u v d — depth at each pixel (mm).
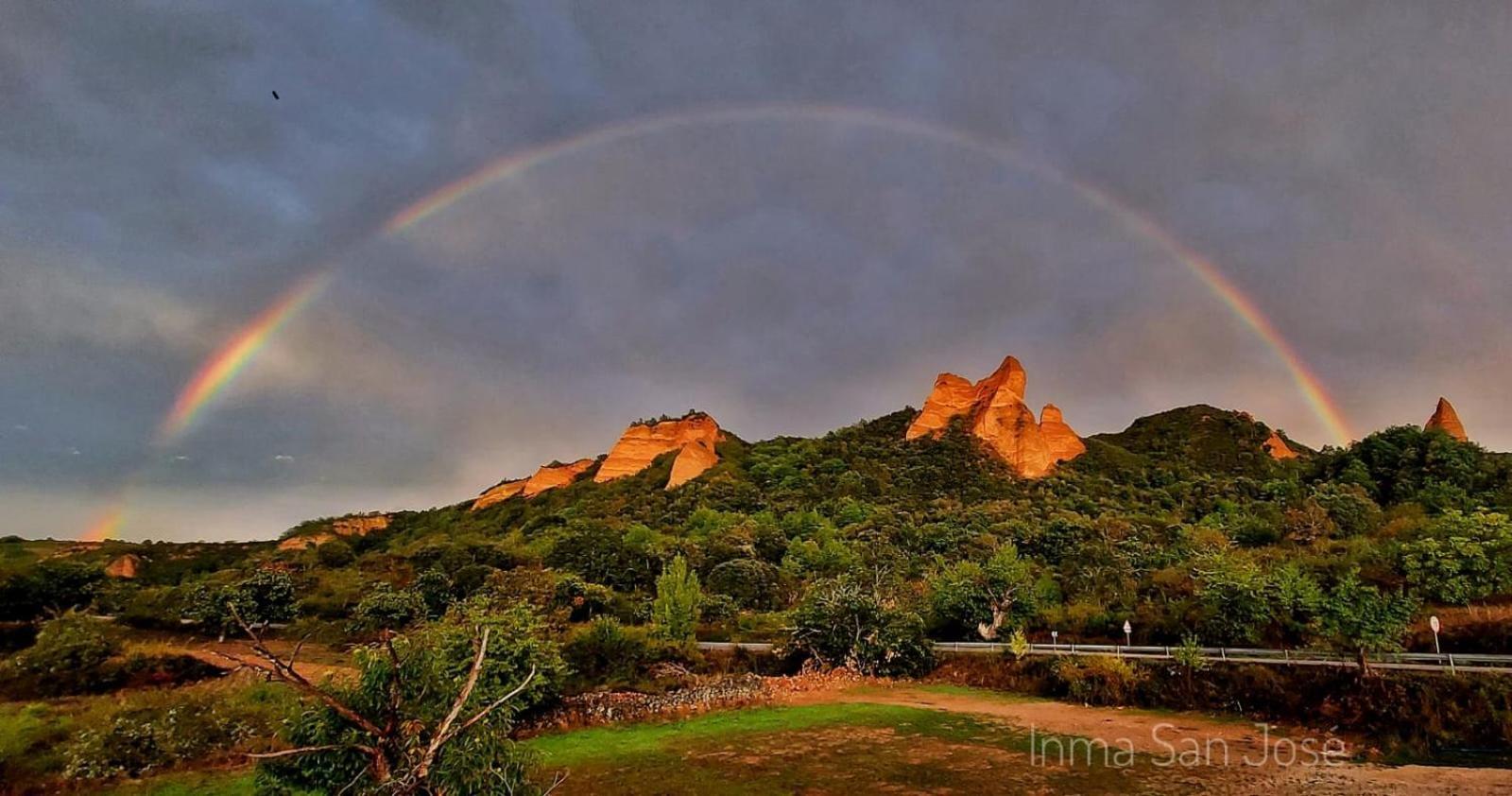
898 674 35625
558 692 24781
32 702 23531
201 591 49844
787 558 75625
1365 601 25094
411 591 54344
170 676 29250
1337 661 27047
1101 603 43594
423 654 11102
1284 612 33281
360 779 9531
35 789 17281
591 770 19109
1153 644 36719
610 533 79500
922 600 45656
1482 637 29703
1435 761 19953
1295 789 17312
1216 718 25984
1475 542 37938
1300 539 59250
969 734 23469
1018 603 41812
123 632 42062
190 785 17625
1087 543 64938
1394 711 23062
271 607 49094
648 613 49875
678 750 21297
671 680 30797
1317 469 103188
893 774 18688
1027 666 33031
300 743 10219
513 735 21719
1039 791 17281
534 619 24781
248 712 21688
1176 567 49469
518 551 75438
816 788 17500
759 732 23766
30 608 47500
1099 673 29766
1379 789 17250
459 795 9500
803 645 37312
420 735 9828
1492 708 21984
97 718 20359
